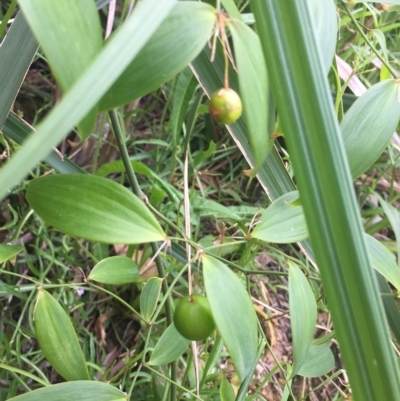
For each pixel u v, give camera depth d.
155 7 0.08
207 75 0.18
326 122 0.09
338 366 0.34
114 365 0.30
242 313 0.13
